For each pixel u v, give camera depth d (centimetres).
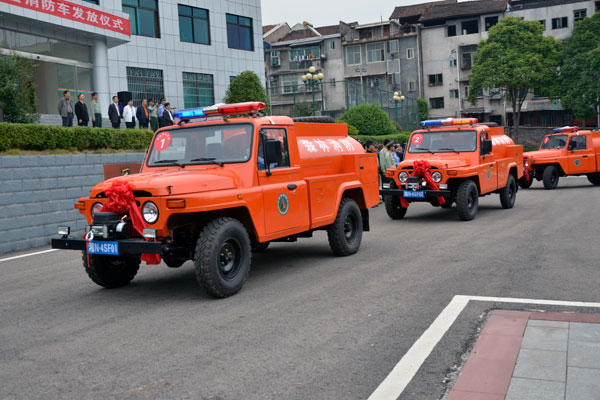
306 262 855
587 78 4919
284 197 739
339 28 6341
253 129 712
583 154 2103
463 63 6078
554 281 669
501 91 5816
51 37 2038
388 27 6322
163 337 518
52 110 2048
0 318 608
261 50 3228
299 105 3722
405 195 1301
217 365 443
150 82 2641
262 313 584
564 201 1644
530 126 5878
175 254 664
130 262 738
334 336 502
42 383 420
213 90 2944
